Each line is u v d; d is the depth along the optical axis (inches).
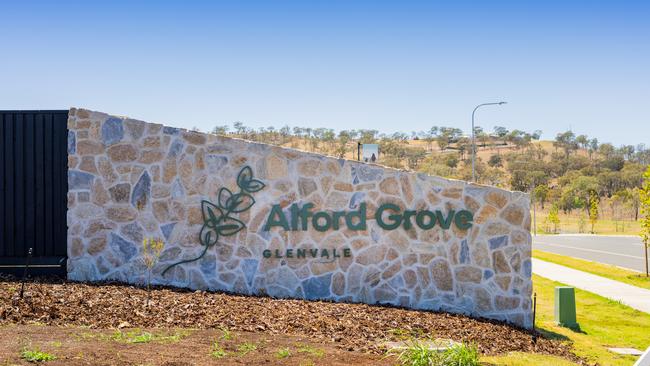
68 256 519.5
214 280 526.9
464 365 338.6
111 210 525.3
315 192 532.7
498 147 6668.3
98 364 270.4
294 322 400.5
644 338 547.5
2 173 522.3
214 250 528.7
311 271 530.6
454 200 534.0
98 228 523.8
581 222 2667.3
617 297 749.3
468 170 5059.1
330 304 488.7
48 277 511.5
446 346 354.0
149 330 346.0
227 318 392.5
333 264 531.5
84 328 338.6
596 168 5393.7
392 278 530.9
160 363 280.5
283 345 337.7
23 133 524.1
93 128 526.3
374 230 532.7
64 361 269.3
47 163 524.4
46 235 522.9
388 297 530.3
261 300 476.7
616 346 511.2
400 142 6658.5
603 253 1465.3
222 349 315.6
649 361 363.9
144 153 528.7
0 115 523.5
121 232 525.3
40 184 523.5
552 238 2075.5
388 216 533.0
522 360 387.9
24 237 521.7
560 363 394.6
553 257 1262.3
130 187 527.2
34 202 522.3
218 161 530.9
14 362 259.8
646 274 971.9
